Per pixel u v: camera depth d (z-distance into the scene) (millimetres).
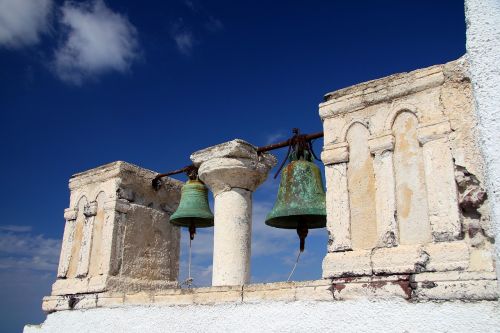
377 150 5012
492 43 3957
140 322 6273
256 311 5250
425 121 4770
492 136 3775
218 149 6910
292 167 6137
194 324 5715
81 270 7441
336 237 5035
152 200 8148
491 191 3736
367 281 4641
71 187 8242
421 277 4352
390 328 4363
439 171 4559
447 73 4727
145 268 7703
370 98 5191
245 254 6621
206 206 7543
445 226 4395
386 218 4770
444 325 4102
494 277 3998
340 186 5176
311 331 4801
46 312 7578
